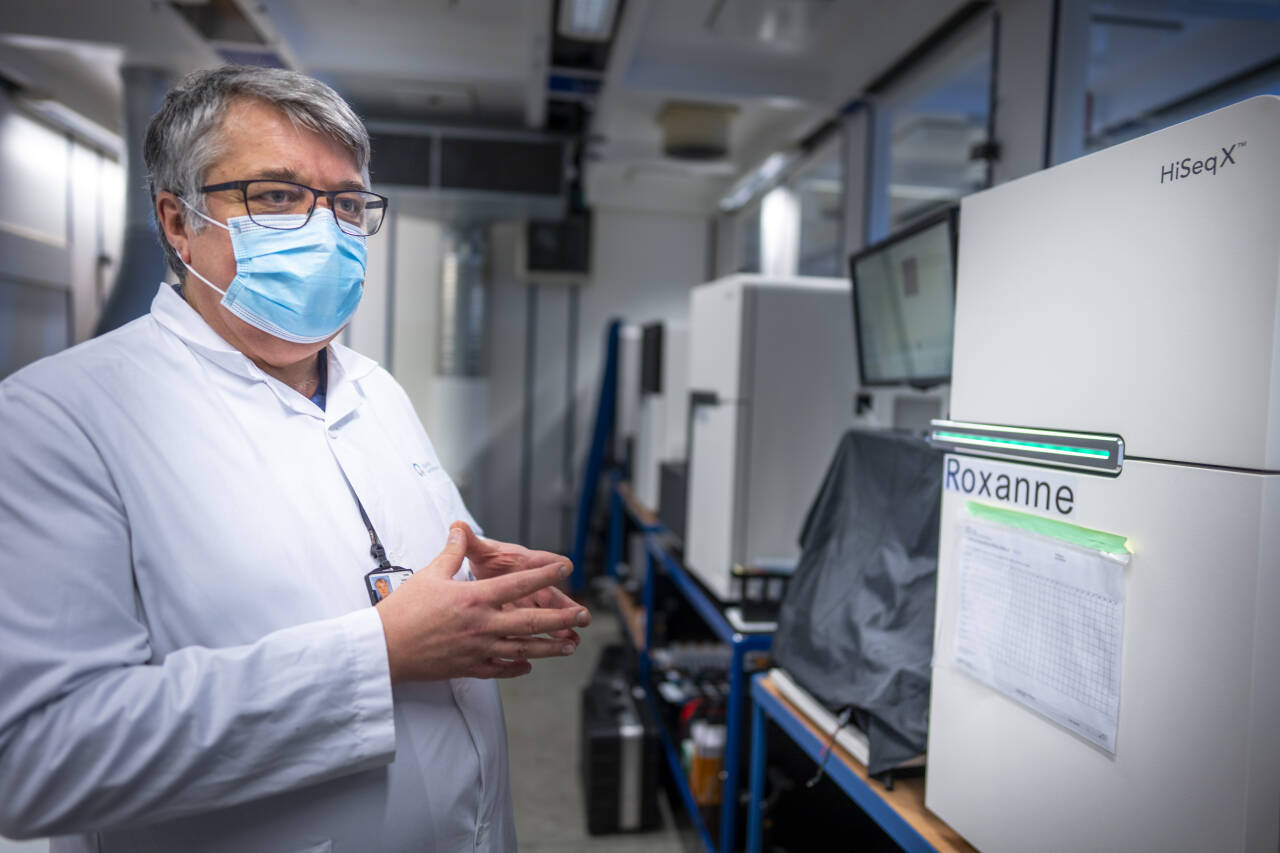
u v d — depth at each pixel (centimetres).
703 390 203
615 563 430
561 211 428
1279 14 214
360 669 68
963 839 93
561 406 514
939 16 246
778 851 170
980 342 90
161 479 71
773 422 182
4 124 349
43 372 70
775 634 136
